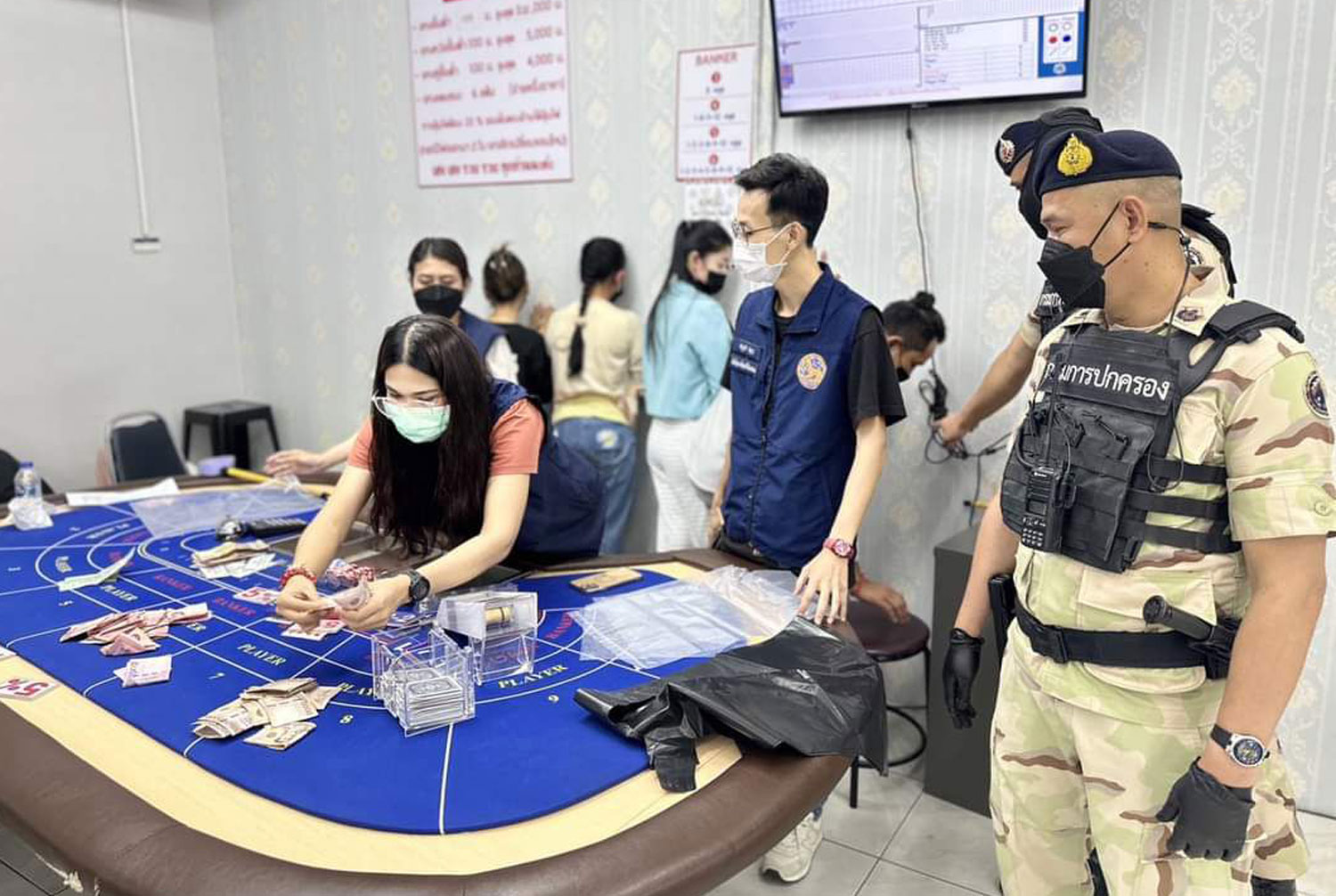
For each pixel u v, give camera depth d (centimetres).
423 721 142
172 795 126
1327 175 228
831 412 208
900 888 225
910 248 287
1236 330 121
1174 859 133
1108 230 125
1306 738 250
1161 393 125
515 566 212
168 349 436
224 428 429
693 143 322
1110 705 133
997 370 236
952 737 254
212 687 157
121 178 412
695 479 300
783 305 218
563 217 358
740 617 182
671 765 130
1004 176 269
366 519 234
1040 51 250
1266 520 117
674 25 319
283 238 434
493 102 364
